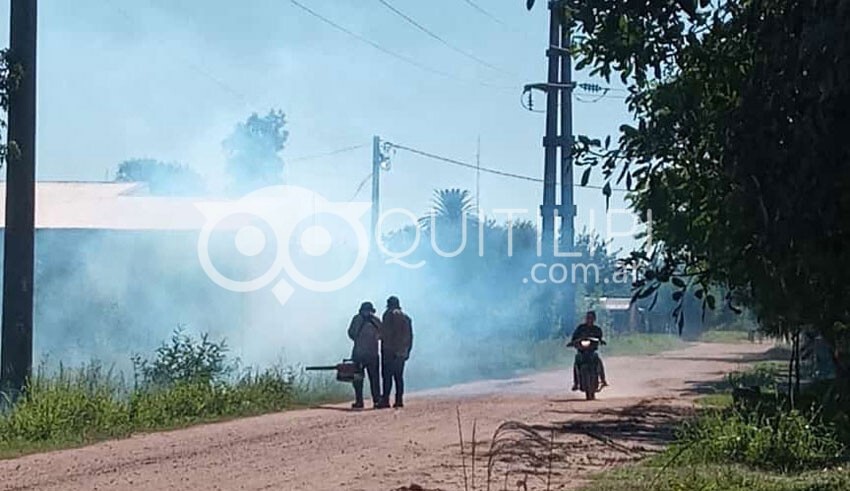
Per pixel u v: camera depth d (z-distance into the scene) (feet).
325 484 44.45
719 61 24.66
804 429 50.16
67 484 44.34
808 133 18.81
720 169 25.04
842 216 19.16
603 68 29.68
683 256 30.71
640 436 61.87
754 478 45.32
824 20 18.02
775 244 19.89
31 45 62.49
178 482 44.88
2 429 57.62
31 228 63.52
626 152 30.68
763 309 25.20
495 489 43.24
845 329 23.22
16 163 62.85
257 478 45.96
